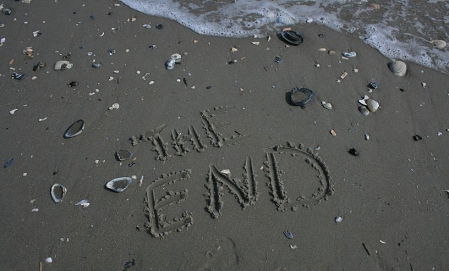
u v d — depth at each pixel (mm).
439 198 1108
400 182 1127
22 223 1038
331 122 1223
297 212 1065
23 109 1235
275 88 1287
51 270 978
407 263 1011
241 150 1162
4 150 1154
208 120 1213
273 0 1540
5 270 975
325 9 1511
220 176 1117
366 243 1030
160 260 994
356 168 1143
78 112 1227
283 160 1148
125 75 1308
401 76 1339
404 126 1229
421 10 1519
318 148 1168
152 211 1061
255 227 1041
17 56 1356
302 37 1406
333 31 1445
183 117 1219
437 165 1162
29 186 1094
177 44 1392
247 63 1345
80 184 1098
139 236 1024
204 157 1147
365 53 1389
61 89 1276
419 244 1036
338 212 1069
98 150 1155
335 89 1292
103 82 1291
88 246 1009
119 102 1247
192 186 1101
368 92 1292
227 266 991
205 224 1043
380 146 1186
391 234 1046
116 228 1034
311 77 1316
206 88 1281
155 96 1260
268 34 1427
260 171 1128
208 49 1381
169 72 1315
